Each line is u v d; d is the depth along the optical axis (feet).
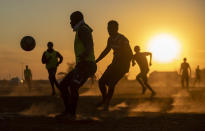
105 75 51.34
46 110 55.31
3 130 34.19
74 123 38.29
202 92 107.45
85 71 39.99
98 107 52.21
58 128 35.06
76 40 40.45
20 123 38.32
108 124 37.73
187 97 83.30
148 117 43.21
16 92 135.95
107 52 52.37
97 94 108.17
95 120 39.78
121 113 48.60
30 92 134.72
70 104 40.50
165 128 35.27
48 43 82.43
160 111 53.06
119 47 51.26
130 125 37.04
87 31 39.86
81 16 40.37
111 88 51.34
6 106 61.72
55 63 83.56
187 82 129.18
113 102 70.23
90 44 39.70
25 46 66.08
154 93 86.33
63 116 40.60
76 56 40.63
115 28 51.60
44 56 83.51
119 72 51.19
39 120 40.45
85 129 34.58
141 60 87.15
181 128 35.35
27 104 65.46
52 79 86.17
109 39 52.08
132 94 101.65
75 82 39.99
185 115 45.50
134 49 88.48
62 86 41.75
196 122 39.11
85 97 85.92
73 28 40.57
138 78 97.66
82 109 54.24
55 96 86.12
